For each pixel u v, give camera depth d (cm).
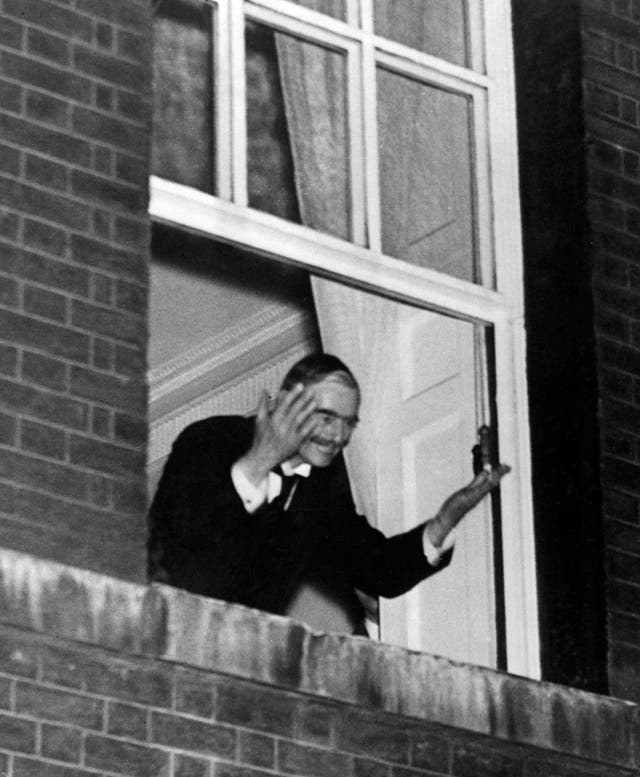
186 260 1246
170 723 1029
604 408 1211
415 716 1089
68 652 1015
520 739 1115
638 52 1291
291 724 1059
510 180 1262
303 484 1205
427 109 1264
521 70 1280
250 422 1194
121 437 1058
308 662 1068
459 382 1237
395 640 1216
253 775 1042
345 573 1212
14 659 1002
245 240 1177
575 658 1180
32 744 994
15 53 1084
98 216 1082
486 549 1216
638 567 1194
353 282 1208
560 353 1226
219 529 1166
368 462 1230
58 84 1090
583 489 1202
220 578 1160
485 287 1243
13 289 1052
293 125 1229
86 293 1069
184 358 1233
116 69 1108
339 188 1226
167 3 1206
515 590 1202
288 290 1259
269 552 1184
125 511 1049
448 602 1218
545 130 1264
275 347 1252
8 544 1018
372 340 1248
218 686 1046
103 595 1023
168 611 1037
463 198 1257
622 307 1234
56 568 1016
